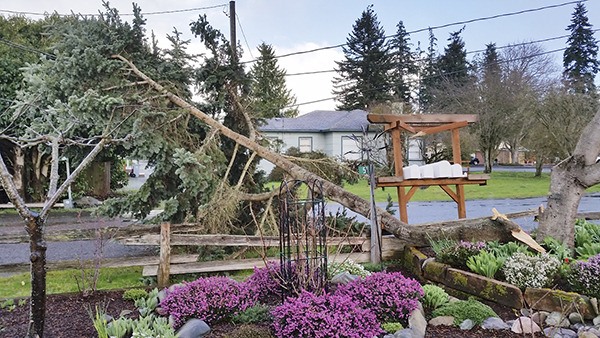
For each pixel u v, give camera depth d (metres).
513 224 5.05
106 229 5.08
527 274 3.80
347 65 33.94
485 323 3.44
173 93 6.81
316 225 3.94
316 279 3.75
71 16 6.64
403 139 13.54
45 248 2.96
